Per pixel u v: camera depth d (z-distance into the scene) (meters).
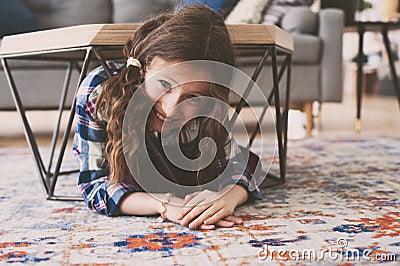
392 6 4.77
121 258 0.82
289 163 1.71
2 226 1.01
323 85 2.60
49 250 0.86
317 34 2.67
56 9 2.88
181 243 0.89
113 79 1.06
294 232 0.94
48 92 2.38
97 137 1.11
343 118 3.39
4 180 1.49
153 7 2.96
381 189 1.30
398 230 0.95
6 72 1.26
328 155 1.88
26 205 1.18
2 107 2.37
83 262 0.81
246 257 0.81
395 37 5.29
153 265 0.79
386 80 5.33
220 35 1.00
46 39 1.13
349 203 1.16
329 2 3.21
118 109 1.04
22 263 0.81
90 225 1.01
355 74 5.21
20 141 2.44
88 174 1.13
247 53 1.33
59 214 1.10
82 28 1.07
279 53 1.35
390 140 2.30
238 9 2.61
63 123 3.08
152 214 1.06
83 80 1.14
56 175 1.23
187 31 0.97
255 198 1.19
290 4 2.74
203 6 1.04
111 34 1.06
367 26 2.75
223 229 0.97
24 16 2.60
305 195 1.24
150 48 0.98
